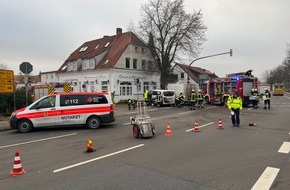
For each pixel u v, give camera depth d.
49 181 6.23
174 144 9.91
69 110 14.79
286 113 21.34
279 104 32.94
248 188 5.55
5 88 20.19
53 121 14.70
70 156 8.52
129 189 5.60
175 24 41.12
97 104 15.00
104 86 41.16
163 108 28.41
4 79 20.09
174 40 41.44
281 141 10.16
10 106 22.09
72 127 15.76
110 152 8.88
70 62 47.03
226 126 14.45
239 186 5.66
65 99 14.91
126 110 27.61
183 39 40.91
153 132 11.61
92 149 9.17
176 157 8.03
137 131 11.50
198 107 28.00
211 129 13.41
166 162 7.53
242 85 27.89
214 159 7.72
